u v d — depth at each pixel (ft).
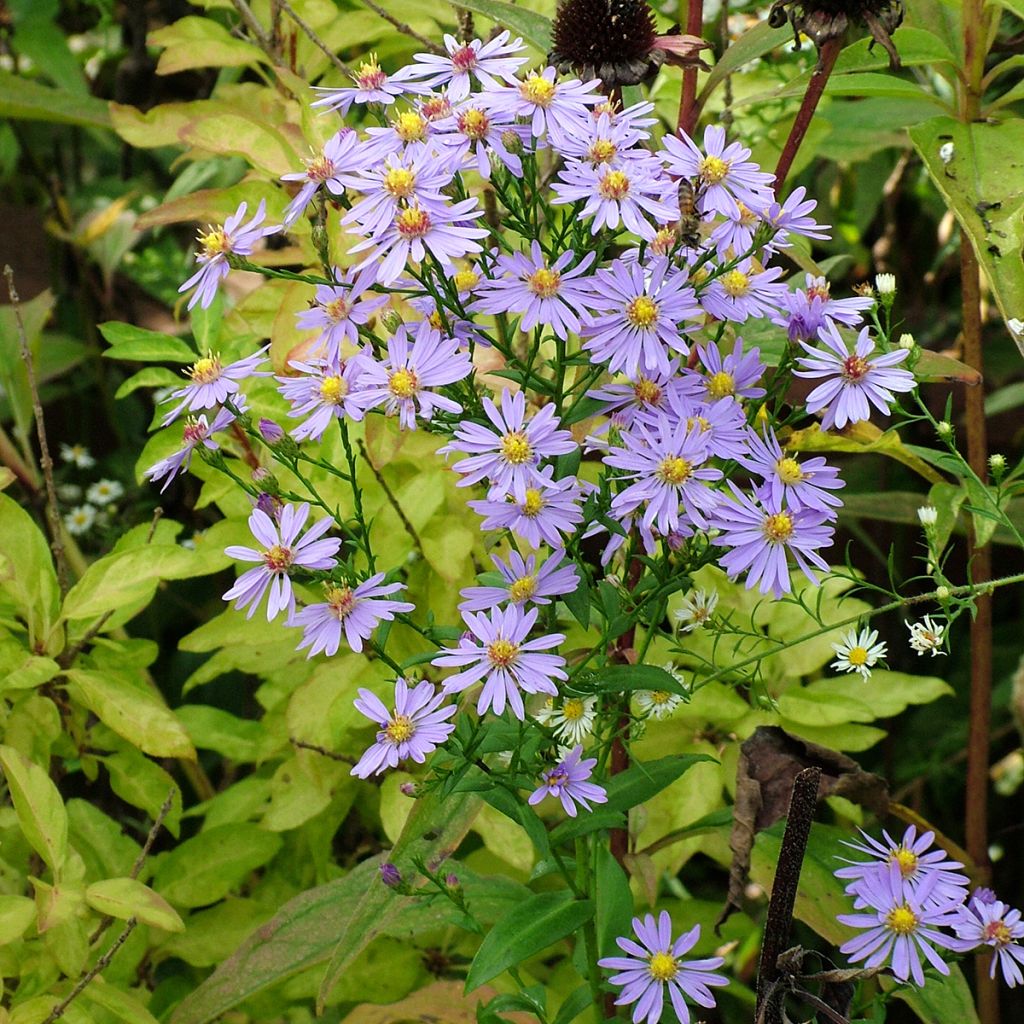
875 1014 1.35
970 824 1.86
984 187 1.53
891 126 2.07
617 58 1.29
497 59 1.29
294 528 1.16
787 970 1.20
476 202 1.17
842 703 1.73
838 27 1.27
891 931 1.22
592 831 1.33
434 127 1.21
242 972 1.51
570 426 1.35
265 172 1.77
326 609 1.14
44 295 2.18
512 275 1.17
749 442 1.18
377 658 1.74
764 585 1.14
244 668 1.86
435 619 1.74
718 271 1.20
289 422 1.75
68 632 1.74
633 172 1.18
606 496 1.21
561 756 1.29
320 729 1.70
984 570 1.79
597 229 1.17
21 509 1.69
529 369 1.22
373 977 1.77
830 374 1.20
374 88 1.29
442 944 1.85
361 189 1.19
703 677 1.71
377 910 1.34
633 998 1.21
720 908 1.84
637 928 1.23
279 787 1.81
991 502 1.48
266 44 1.96
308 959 1.51
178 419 1.78
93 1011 1.60
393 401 1.16
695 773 1.72
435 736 1.14
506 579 1.18
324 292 1.31
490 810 1.69
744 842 1.46
